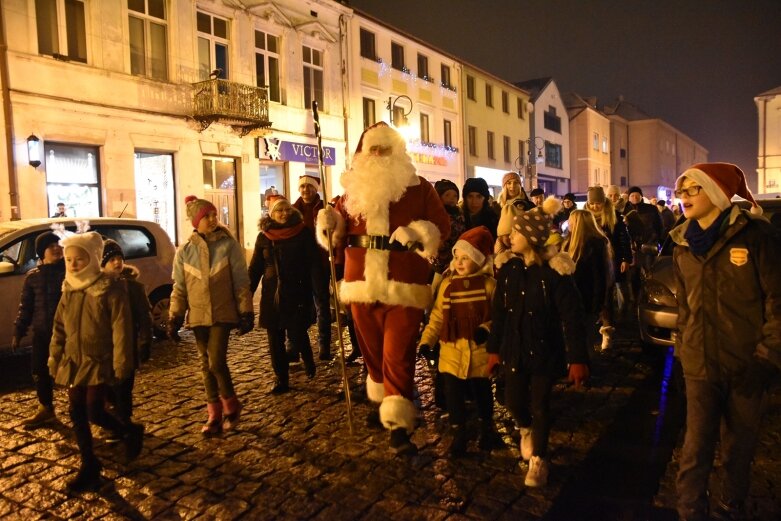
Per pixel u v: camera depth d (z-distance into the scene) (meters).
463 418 4.23
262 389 5.91
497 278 3.91
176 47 16.53
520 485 3.78
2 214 13.08
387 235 4.35
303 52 21.09
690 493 2.95
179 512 3.55
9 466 4.26
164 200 16.62
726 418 3.02
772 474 3.85
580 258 6.33
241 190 18.61
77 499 3.75
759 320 2.83
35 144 13.44
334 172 22.23
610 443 4.43
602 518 3.37
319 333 6.92
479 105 33.69
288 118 20.27
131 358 4.04
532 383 3.76
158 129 16.11
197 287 4.70
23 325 4.96
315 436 4.65
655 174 58.38
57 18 14.06
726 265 2.87
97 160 14.98
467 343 4.20
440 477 3.90
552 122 43.41
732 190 2.92
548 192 44.12
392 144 4.45
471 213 6.33
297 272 5.76
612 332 6.95
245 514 3.51
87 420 3.98
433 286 4.86
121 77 15.22
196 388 6.05
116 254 4.20
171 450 4.47
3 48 12.98
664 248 6.80
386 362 4.21
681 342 3.06
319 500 3.64
